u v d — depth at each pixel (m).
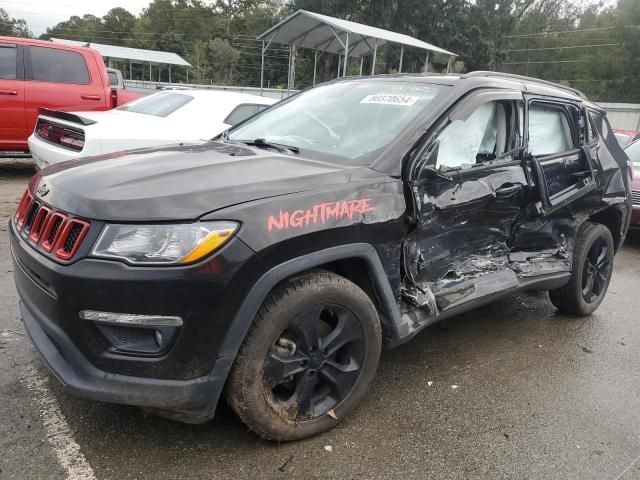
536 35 71.00
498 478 2.36
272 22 68.38
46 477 2.13
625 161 4.55
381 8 45.78
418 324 2.85
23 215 2.52
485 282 3.26
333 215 2.34
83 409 2.59
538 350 3.73
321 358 2.45
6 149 7.53
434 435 2.63
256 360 2.21
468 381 3.21
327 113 3.35
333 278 2.41
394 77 3.54
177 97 6.76
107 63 37.69
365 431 2.62
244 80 66.12
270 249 2.12
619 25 58.38
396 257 2.67
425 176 2.75
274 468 2.30
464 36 47.56
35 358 3.02
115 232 1.99
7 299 3.77
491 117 3.30
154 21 81.06
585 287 4.34
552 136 3.84
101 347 2.04
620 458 2.57
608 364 3.60
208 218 2.04
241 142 3.32
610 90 59.72
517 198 3.37
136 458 2.29
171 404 2.07
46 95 7.54
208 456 2.33
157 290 1.96
